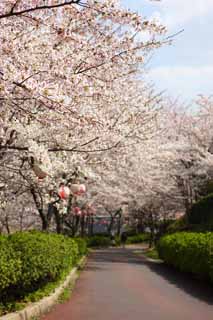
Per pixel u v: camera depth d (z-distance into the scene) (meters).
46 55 8.59
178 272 19.39
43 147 10.20
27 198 19.69
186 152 29.72
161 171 28.92
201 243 14.69
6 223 25.41
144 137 15.73
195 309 9.97
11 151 11.84
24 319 8.23
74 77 8.68
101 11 8.02
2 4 8.14
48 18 8.85
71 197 20.83
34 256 9.55
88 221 51.00
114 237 52.50
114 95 12.16
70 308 10.16
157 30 8.68
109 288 13.84
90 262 25.30
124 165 19.55
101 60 9.77
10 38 7.99
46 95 7.91
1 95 8.05
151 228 41.66
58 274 13.20
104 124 10.39
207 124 30.05
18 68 7.82
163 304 10.69
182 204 35.41
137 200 33.72
